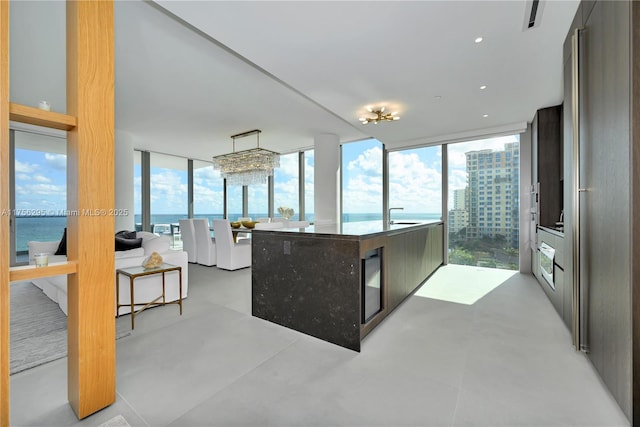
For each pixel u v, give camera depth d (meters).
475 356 2.14
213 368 2.00
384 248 2.85
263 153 5.80
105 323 1.61
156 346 2.32
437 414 1.54
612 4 1.59
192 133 5.90
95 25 1.54
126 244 3.89
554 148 3.98
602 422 1.47
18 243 5.27
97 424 1.48
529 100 3.73
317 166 6.05
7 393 1.29
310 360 2.11
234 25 2.17
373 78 3.08
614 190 1.61
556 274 3.04
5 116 1.25
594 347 1.93
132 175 5.88
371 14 2.05
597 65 1.79
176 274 3.48
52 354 2.21
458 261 5.59
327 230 2.82
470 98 3.64
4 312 1.28
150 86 3.71
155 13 2.34
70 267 1.49
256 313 2.97
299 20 2.12
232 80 3.56
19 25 2.54
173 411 1.57
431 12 2.04
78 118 1.48
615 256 1.61
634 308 1.43
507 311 3.08
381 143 6.40
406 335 2.52
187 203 8.42
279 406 1.61
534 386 1.76
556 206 4.00
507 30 2.25
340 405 1.61
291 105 4.40
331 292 2.41
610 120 1.64
